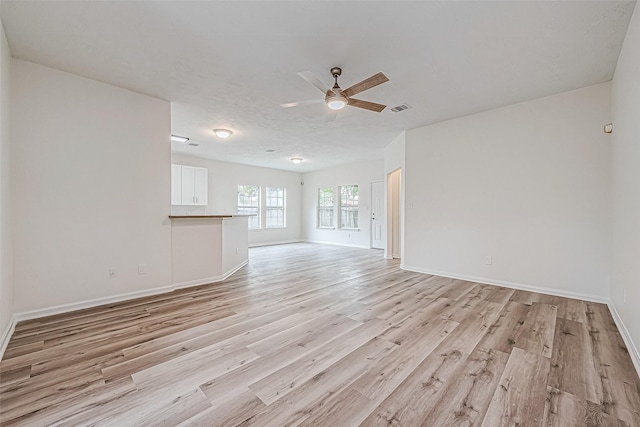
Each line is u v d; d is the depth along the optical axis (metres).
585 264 3.25
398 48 2.45
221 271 4.23
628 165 2.24
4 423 1.36
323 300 3.28
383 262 5.81
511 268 3.79
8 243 2.40
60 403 1.51
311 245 8.78
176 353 2.04
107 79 3.02
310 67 2.76
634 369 1.84
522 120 3.66
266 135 5.22
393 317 2.75
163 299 3.30
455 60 2.64
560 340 2.25
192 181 6.84
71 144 2.89
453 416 1.42
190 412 1.45
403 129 4.86
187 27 2.18
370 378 1.74
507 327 2.50
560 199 3.40
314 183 9.54
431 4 1.93
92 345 2.15
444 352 2.06
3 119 2.23
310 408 1.48
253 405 1.50
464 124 4.19
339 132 5.04
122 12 2.01
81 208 2.95
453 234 4.35
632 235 2.11
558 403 1.51
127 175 3.25
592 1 1.90
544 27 2.17
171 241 3.66
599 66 2.76
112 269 3.15
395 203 6.53
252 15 2.04
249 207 8.60
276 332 2.40
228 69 2.81
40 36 2.29
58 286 2.82
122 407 1.48
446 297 3.39
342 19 2.08
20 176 2.61
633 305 2.05
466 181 4.18
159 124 3.51
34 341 2.21
